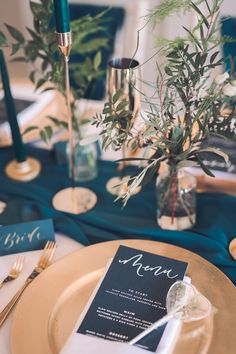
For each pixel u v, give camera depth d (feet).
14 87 4.90
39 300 2.54
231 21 4.60
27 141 4.16
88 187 3.64
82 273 2.70
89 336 2.31
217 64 2.58
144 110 2.93
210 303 2.44
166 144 2.61
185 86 2.57
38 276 2.67
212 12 2.52
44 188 3.67
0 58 3.45
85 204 3.45
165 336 2.27
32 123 4.35
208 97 2.52
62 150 3.88
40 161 3.97
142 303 2.47
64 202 3.48
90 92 4.62
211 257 2.89
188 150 2.57
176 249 2.83
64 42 2.84
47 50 3.43
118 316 2.41
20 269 2.85
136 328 2.34
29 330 2.38
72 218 3.34
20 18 6.53
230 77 2.56
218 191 3.48
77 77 3.81
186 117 2.59
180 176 2.96
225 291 2.53
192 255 2.78
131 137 2.64
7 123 4.31
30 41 3.47
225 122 2.62
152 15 2.58
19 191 3.64
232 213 3.28
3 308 2.62
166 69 2.57
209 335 2.32
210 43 2.80
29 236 3.06
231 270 2.83
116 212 3.37
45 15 3.29
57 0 2.70
